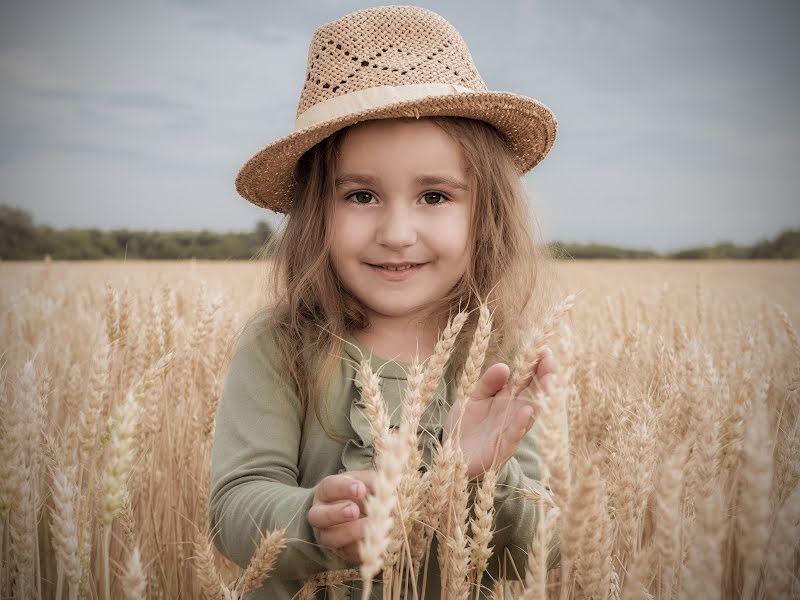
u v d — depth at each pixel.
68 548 1.30
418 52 2.06
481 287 2.06
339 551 1.39
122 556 2.38
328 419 1.87
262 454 1.77
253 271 14.20
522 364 1.37
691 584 0.91
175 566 2.39
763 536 0.90
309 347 1.93
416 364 1.38
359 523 1.32
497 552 1.79
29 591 1.50
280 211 2.54
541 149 2.44
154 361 2.62
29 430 1.50
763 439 0.91
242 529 1.56
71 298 6.27
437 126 1.91
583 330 4.08
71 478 1.80
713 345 3.27
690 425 1.71
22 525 1.48
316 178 2.06
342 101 1.97
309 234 2.06
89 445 1.82
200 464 2.55
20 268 8.73
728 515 2.01
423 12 2.13
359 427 1.78
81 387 2.59
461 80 2.10
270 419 1.83
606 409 2.32
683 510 1.68
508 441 1.37
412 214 1.89
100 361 1.82
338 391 1.88
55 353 3.40
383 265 1.89
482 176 2.03
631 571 1.11
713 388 1.89
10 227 37.84
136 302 3.03
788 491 1.70
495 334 2.03
